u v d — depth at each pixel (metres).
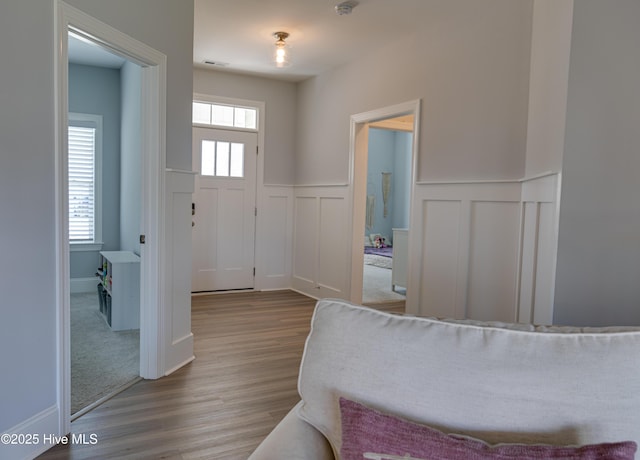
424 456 0.87
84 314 4.50
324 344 1.14
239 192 5.64
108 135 5.48
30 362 2.01
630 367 0.96
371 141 10.88
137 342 3.67
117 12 2.46
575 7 2.24
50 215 2.08
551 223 2.42
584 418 0.94
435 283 3.75
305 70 5.22
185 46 3.12
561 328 1.12
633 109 2.31
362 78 4.65
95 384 2.83
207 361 3.27
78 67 5.30
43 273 2.06
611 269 2.34
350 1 3.32
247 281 5.76
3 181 1.87
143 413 2.46
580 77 2.27
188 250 3.26
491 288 3.24
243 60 4.89
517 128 3.02
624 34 2.28
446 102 3.62
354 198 4.83
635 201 2.32
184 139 3.15
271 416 2.47
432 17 3.56
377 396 1.04
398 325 1.12
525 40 2.96
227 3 3.40
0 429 1.89
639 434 0.91
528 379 0.98
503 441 0.95
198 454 2.09
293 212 5.98
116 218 5.58
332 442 1.07
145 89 2.84
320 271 5.41
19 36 1.91
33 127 1.98
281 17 3.66
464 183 3.43
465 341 1.06
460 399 0.99
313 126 5.54
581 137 2.29
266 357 3.37
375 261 8.80
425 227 3.85
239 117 5.62
